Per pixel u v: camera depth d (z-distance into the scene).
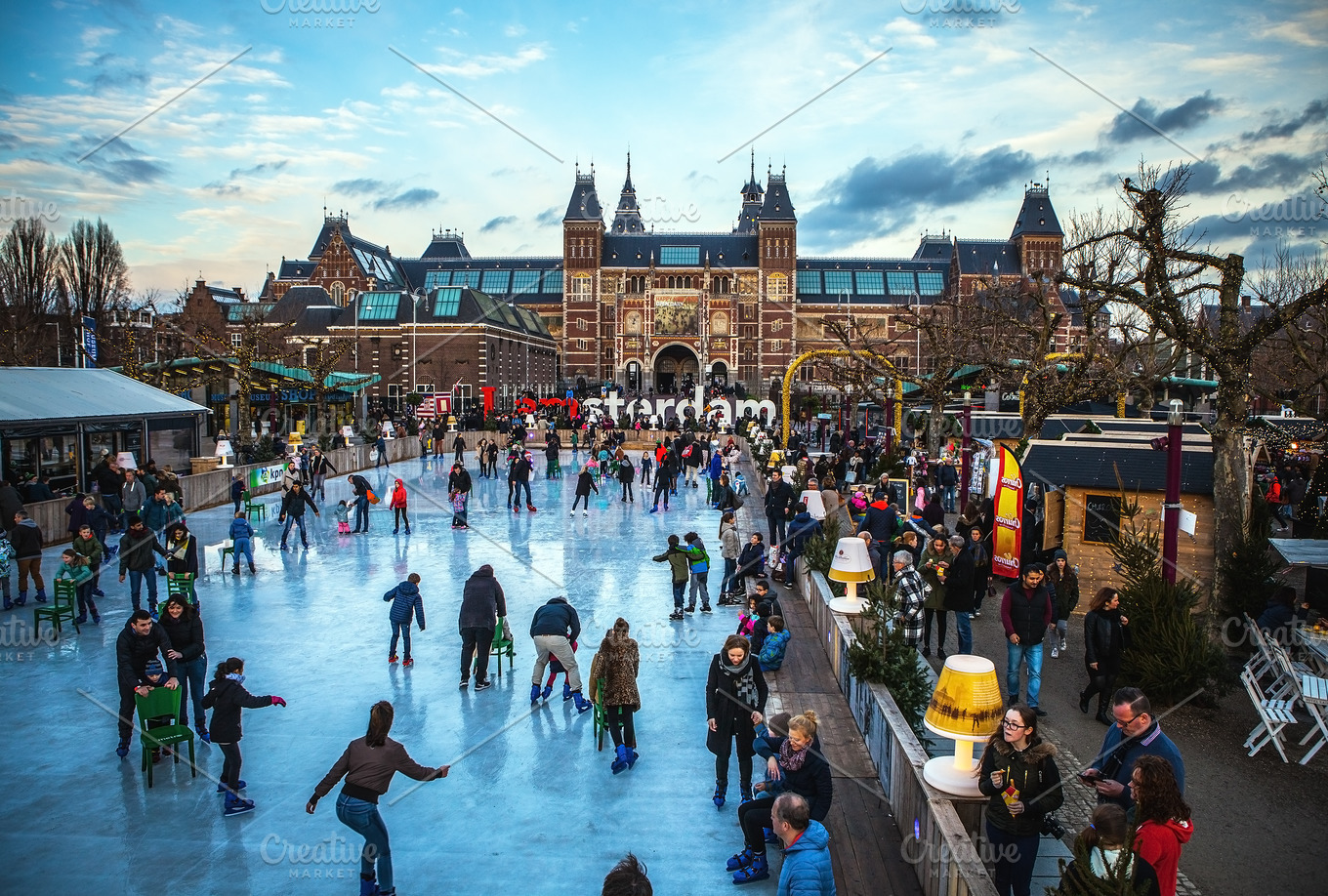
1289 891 6.70
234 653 13.12
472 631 11.59
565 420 58.12
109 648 13.20
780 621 11.68
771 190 96.81
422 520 25.78
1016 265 96.00
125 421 26.19
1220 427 11.91
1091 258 25.95
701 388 59.22
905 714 9.20
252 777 9.10
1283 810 7.98
